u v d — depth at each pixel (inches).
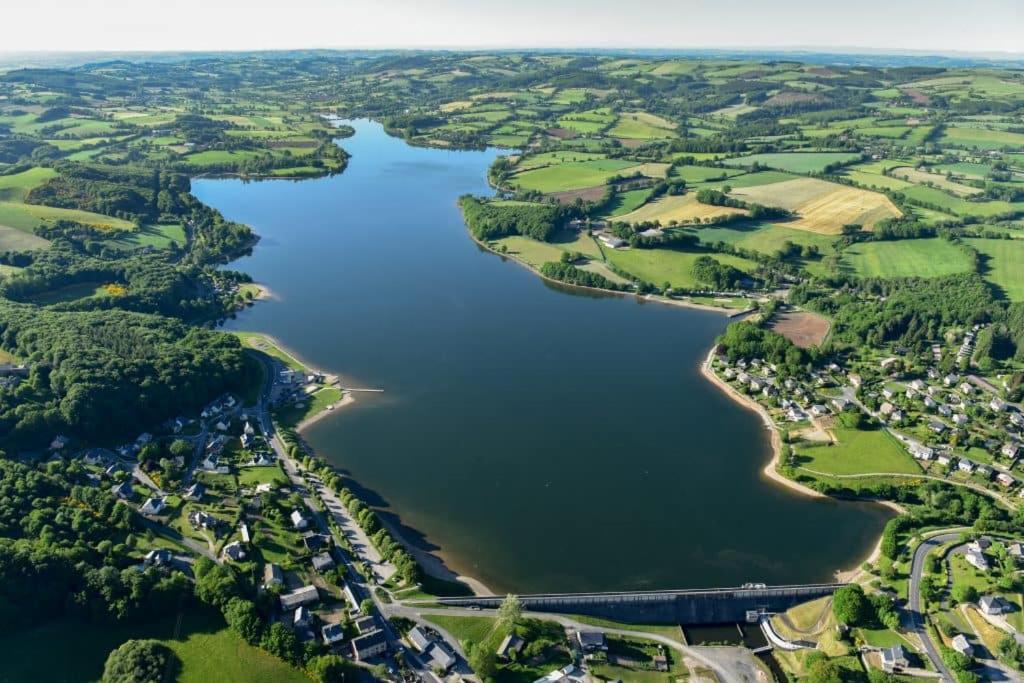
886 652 6117.1
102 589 6363.2
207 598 6496.1
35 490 7637.8
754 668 6294.3
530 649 6269.7
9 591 6284.5
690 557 7603.4
